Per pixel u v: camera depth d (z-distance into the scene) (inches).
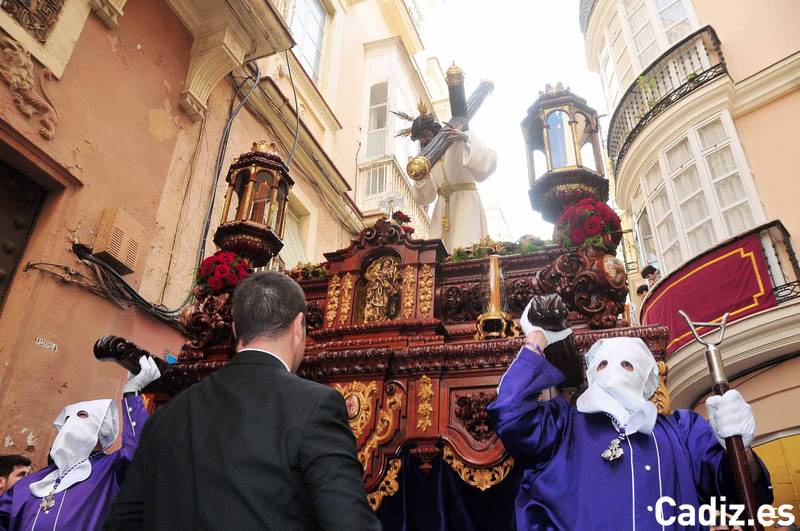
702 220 419.2
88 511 126.2
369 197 449.7
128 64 253.0
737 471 74.9
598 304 110.8
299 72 404.8
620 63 545.3
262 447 63.4
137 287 241.8
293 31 422.0
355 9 532.7
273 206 162.9
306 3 450.0
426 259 127.3
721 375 81.8
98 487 128.8
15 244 207.6
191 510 61.5
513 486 111.3
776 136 411.8
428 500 118.2
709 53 456.4
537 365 90.4
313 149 387.9
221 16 290.8
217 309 139.6
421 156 162.4
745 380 372.8
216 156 305.6
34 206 215.5
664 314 402.9
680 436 87.8
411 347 113.2
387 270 129.6
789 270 361.1
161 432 70.3
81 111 227.1
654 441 85.4
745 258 364.8
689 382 385.1
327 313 131.7
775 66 422.0
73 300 214.2
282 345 76.7
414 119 190.7
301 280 144.8
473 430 104.3
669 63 476.4
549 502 83.9
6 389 189.8
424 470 108.8
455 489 116.8
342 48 489.1
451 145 184.2
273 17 298.7
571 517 81.7
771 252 365.4
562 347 98.9
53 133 213.2
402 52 537.3
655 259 491.8
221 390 71.0
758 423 363.3
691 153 438.9
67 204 218.4
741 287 361.7
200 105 287.4
